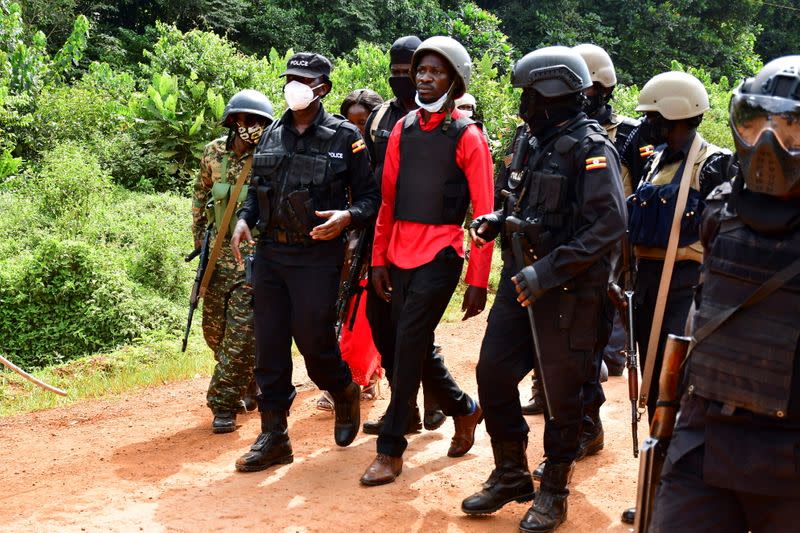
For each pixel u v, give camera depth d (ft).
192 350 28.14
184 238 36.42
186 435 17.97
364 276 16.53
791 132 7.63
